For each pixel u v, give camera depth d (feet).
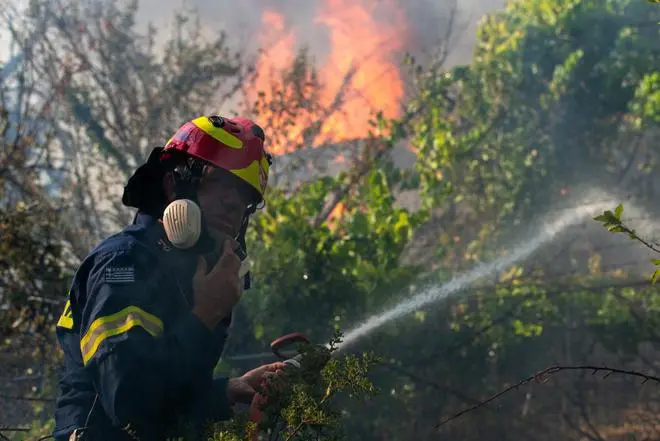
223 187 9.17
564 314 38.29
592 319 37.29
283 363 9.70
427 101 49.34
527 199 48.49
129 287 8.55
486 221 47.42
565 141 50.29
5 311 27.43
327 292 29.81
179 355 8.41
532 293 36.01
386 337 29.53
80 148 45.98
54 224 29.32
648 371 41.86
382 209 32.94
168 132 49.98
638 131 51.29
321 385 9.23
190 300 8.85
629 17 51.55
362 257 31.96
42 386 27.50
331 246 30.66
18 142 34.22
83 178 41.16
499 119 51.11
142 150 49.39
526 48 52.13
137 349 8.24
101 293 8.55
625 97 50.11
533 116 50.83
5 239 27.07
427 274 33.14
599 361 41.27
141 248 8.79
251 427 8.87
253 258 30.19
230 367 27.61
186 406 8.94
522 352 36.27
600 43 51.49
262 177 9.46
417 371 31.40
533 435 35.73
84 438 8.73
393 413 28.99
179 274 8.84
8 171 32.68
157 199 9.23
